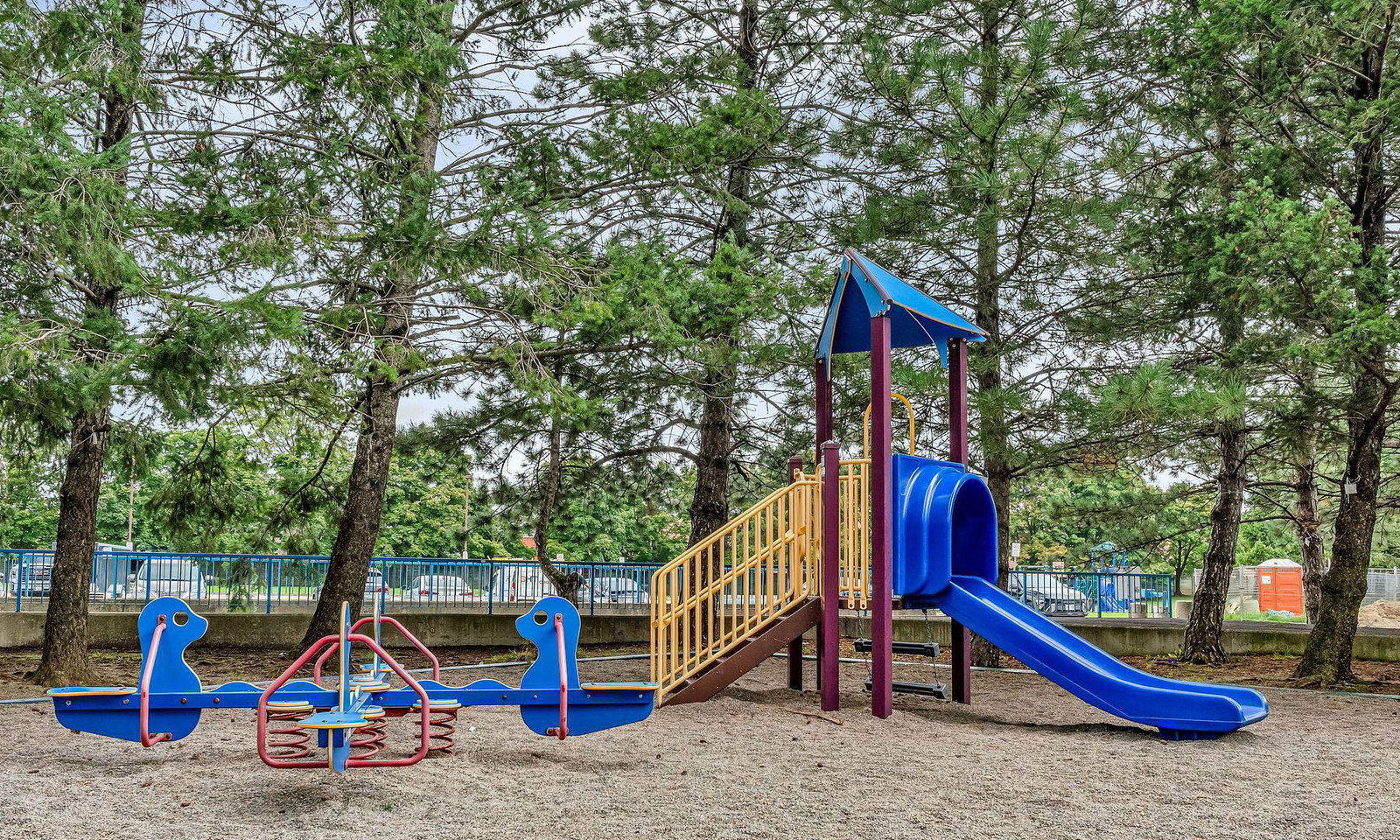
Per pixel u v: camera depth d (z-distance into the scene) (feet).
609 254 34.86
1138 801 19.33
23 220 26.03
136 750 23.40
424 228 30.91
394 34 32.04
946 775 21.50
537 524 55.31
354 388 44.52
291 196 31.81
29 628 49.96
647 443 55.67
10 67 29.22
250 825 16.63
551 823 17.06
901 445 48.11
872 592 31.09
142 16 32.53
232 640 52.34
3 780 19.88
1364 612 83.71
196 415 33.30
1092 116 43.62
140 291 28.55
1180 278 43.14
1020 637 29.58
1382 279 32.63
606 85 39.75
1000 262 45.01
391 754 22.88
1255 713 27.45
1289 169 37.29
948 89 39.47
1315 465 56.24
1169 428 43.32
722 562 32.12
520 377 33.45
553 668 21.97
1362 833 17.13
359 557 43.57
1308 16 34.45
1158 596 69.00
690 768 21.99
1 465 41.47
